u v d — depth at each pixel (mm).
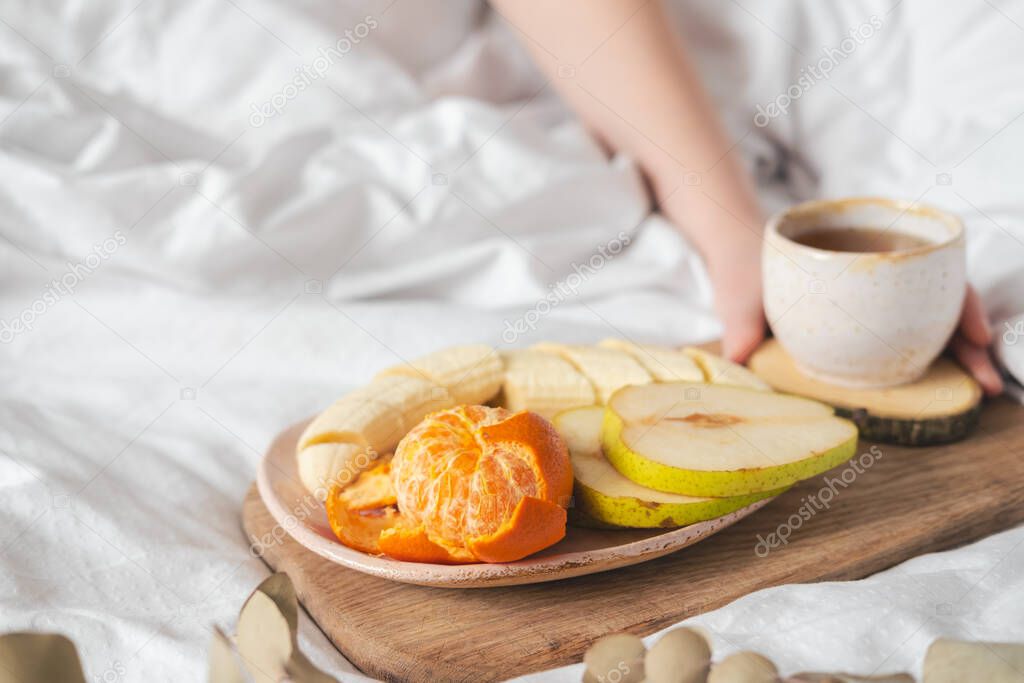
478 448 568
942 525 604
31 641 548
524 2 858
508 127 851
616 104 846
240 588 591
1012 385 695
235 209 813
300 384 755
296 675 541
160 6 861
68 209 809
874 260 643
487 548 549
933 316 654
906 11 859
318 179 835
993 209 792
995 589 557
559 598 571
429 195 833
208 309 798
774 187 929
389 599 573
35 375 763
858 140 877
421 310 799
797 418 608
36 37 857
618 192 842
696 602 566
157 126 863
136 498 636
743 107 913
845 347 665
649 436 593
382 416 620
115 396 739
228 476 670
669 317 798
